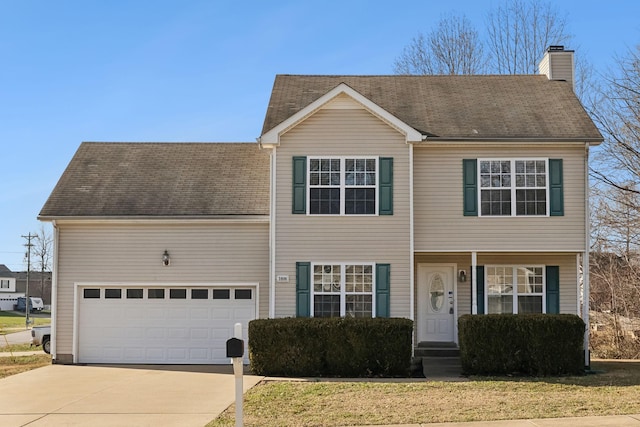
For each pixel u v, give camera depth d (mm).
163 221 20297
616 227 27641
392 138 19297
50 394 15156
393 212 19125
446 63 36719
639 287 26438
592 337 26391
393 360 17484
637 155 27578
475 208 19391
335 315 18969
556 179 19375
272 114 20781
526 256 20484
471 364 17656
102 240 20484
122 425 12078
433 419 11938
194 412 13086
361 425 11648
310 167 19297
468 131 19641
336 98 19344
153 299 20500
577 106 20938
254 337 17828
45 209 20344
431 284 20875
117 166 22703
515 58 35906
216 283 20328
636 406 12781
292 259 19078
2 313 80250
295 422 11906
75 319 20359
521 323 17609
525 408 12766
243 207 20531
